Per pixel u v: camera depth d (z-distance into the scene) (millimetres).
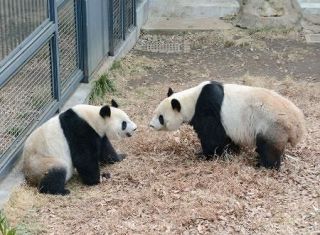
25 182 7406
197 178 7645
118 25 12016
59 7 8875
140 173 7859
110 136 7707
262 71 11758
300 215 6898
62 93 9203
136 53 12664
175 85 11047
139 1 14109
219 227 6656
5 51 7191
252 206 7062
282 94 10484
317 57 12414
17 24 7484
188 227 6656
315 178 7719
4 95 7512
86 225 6723
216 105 7852
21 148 7785
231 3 14703
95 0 10445
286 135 7625
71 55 9750
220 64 12148
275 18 13766
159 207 7020
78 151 7477
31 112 8094
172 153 8414
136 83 11141
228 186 7395
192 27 13922
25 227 6609
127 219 6836
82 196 7332
